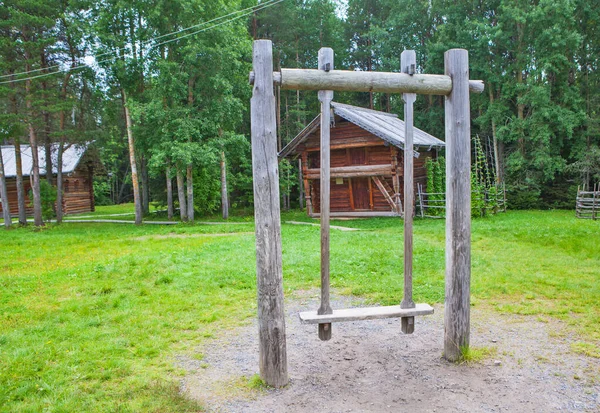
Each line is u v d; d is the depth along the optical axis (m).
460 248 4.71
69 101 22.52
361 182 22.02
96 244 15.33
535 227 15.11
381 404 3.99
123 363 4.92
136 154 32.44
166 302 7.35
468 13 30.25
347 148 21.84
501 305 6.82
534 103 25.34
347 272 8.95
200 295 7.73
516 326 5.94
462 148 4.62
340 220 20.86
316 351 5.31
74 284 8.80
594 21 27.47
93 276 9.38
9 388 4.36
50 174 27.19
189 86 22.94
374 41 36.88
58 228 22.28
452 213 4.69
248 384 4.42
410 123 4.63
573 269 8.93
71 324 6.35
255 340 5.71
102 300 7.43
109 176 50.53
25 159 33.88
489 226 15.66
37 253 13.62
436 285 7.96
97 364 4.95
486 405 3.93
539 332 5.70
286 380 4.39
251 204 32.59
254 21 31.78
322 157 4.38
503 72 28.48
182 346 5.54
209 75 22.55
